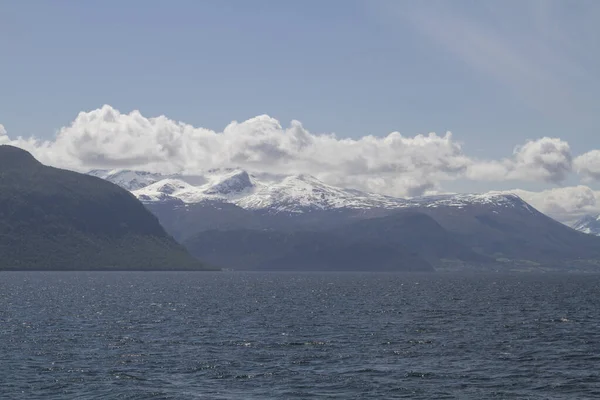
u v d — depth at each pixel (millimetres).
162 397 72938
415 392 75125
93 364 90438
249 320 147875
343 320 148375
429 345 107938
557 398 72438
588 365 90375
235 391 75688
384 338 116500
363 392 75188
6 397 72688
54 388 76812
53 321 142375
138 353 99250
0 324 135000
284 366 89562
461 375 83875
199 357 96062
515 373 85062
